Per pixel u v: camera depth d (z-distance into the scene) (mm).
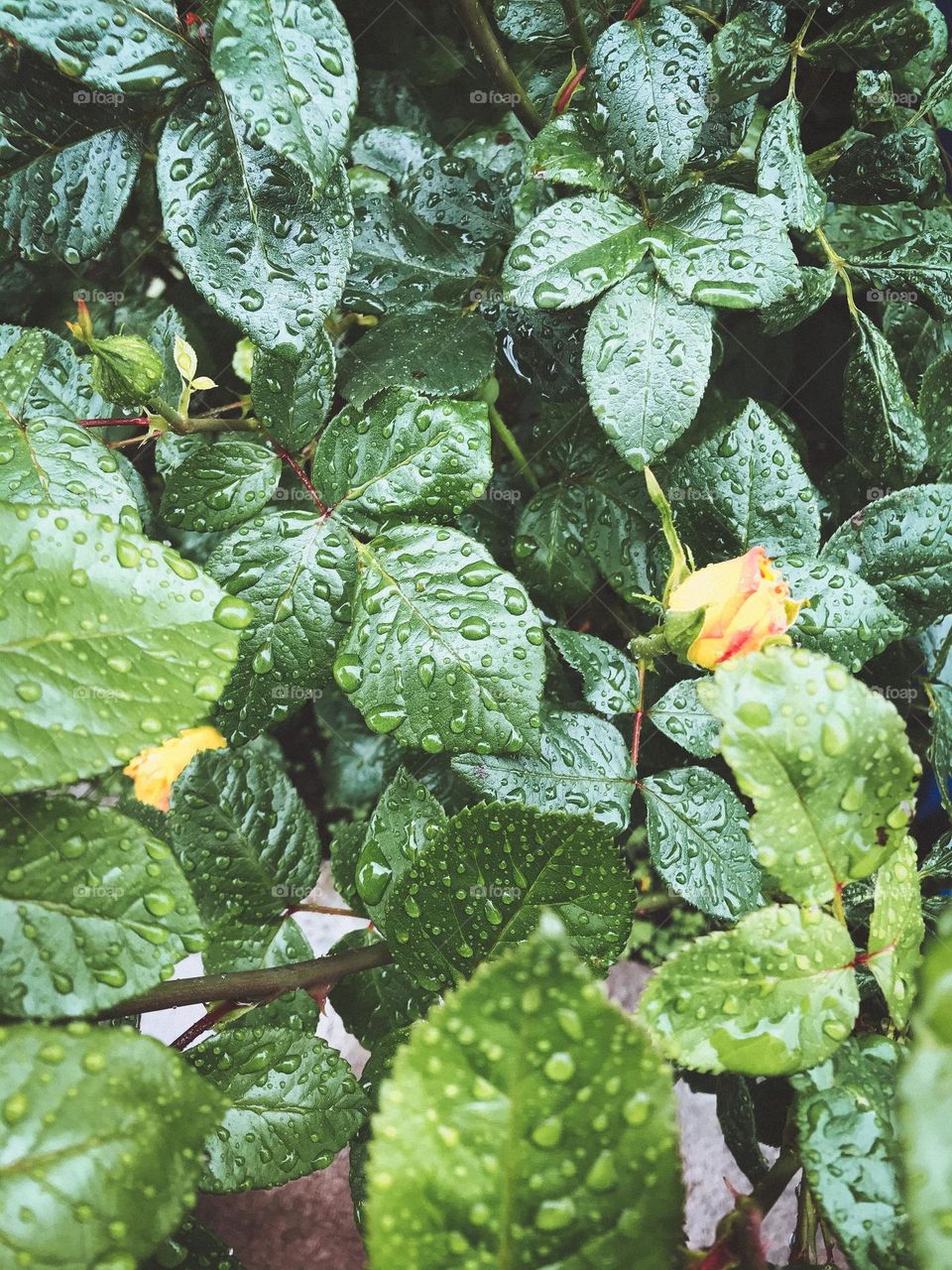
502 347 341
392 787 279
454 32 377
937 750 337
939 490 307
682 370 275
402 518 284
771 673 195
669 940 424
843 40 290
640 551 329
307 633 281
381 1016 302
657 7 276
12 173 266
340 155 230
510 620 271
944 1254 148
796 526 303
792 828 197
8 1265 162
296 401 286
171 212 251
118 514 250
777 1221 381
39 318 379
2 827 194
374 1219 169
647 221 282
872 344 318
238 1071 241
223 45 223
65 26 235
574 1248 171
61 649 189
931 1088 154
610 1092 167
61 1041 175
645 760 347
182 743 287
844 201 332
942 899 287
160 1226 173
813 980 198
